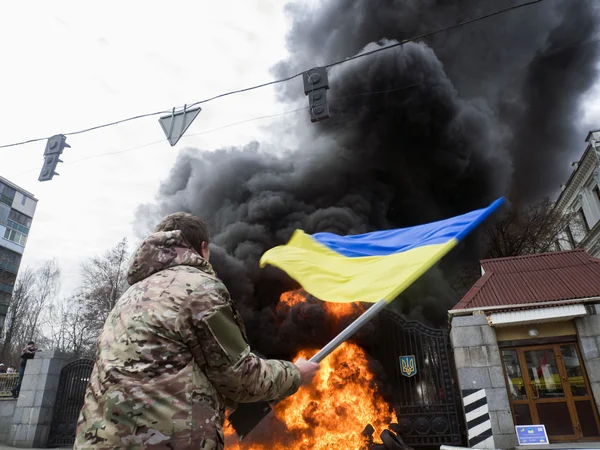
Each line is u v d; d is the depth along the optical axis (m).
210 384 1.36
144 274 1.57
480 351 8.66
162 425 1.21
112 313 1.50
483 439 8.10
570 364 8.49
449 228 2.43
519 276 9.75
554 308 8.48
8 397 12.45
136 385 1.25
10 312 38.75
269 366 1.49
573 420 8.12
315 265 2.56
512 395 8.50
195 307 1.37
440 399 10.23
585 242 28.64
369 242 2.79
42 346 39.81
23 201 45.94
